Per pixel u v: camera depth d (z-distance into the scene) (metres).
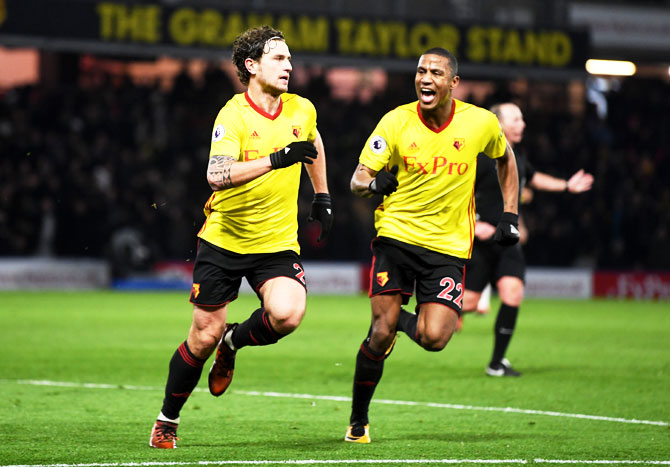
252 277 16.02
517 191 17.55
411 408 20.73
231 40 60.00
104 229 61.78
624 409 20.86
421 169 16.41
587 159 72.12
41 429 17.58
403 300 17.02
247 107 15.55
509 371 26.36
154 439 15.85
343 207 65.88
